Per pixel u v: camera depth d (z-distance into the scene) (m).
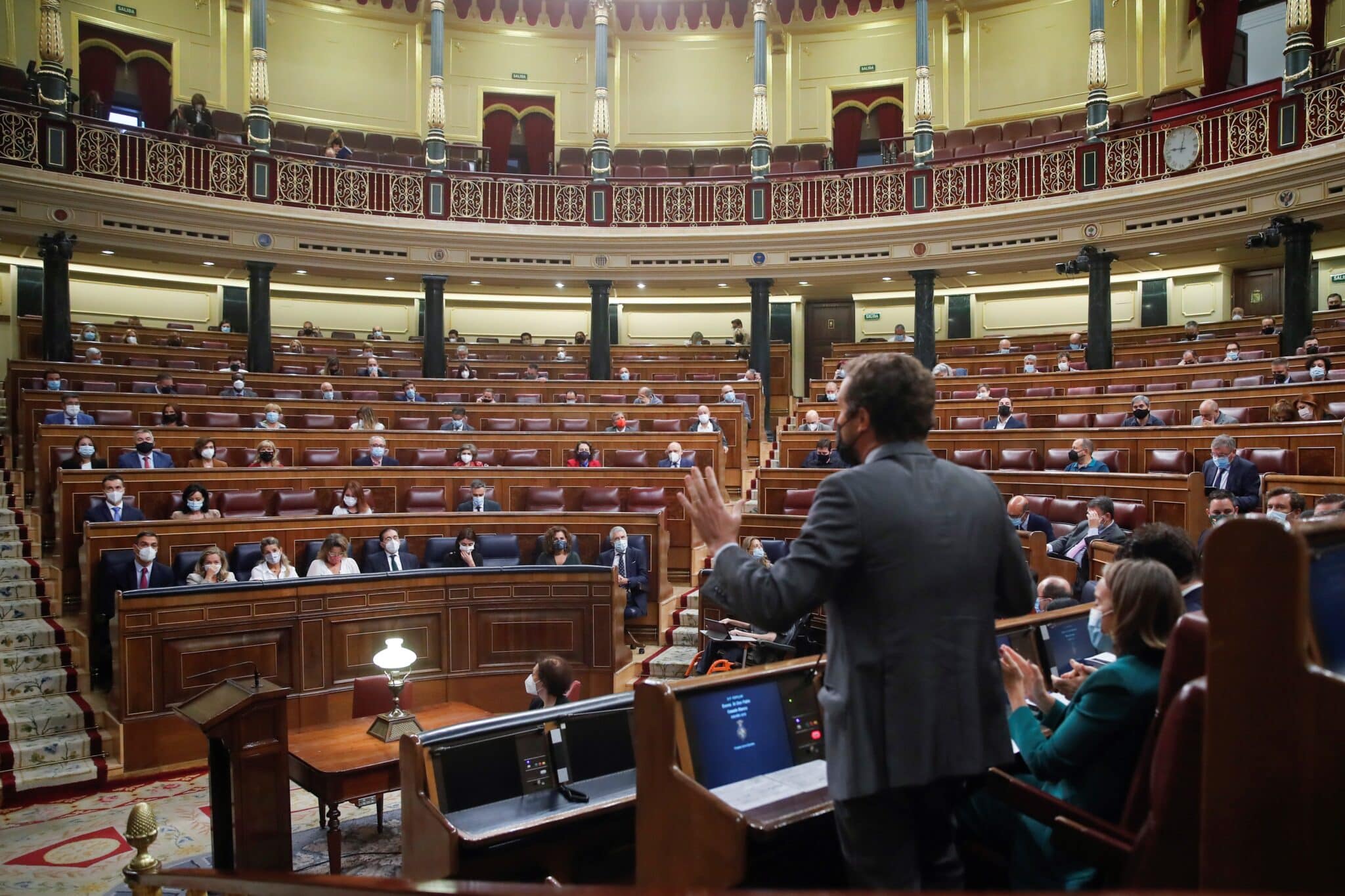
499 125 18.61
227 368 13.97
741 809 2.02
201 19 17.02
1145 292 16.03
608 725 3.43
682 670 7.25
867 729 1.63
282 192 14.05
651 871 2.15
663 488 9.12
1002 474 8.10
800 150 18.23
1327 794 1.21
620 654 7.08
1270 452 7.40
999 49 17.44
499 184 15.05
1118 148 13.05
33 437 9.69
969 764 1.61
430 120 15.23
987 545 1.72
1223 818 1.31
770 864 2.26
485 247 14.84
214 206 13.41
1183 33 16.03
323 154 15.68
